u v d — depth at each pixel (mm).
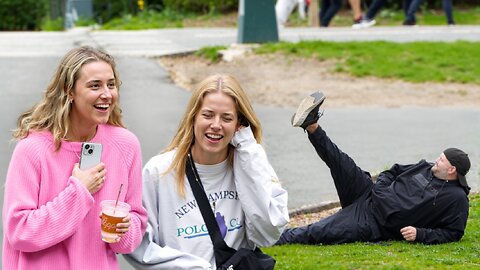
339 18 28031
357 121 13141
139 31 23688
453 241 7316
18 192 4477
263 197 5027
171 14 29594
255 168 5039
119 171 4715
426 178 7371
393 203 7336
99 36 21906
